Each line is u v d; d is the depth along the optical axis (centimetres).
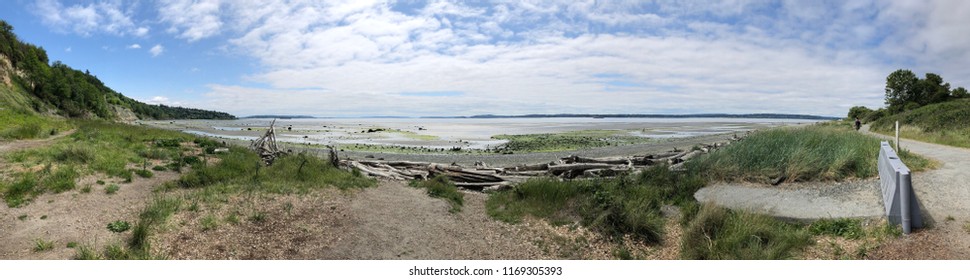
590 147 3247
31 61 7438
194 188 962
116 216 715
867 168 939
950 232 600
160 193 895
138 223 655
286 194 916
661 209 901
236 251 607
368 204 912
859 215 704
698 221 710
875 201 757
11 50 6900
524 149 3162
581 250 693
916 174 915
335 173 1234
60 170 947
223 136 4638
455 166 1459
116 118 11662
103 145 1396
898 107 5362
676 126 8512
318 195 937
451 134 5544
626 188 1018
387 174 1396
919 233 611
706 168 1100
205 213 735
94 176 970
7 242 587
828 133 1509
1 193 781
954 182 823
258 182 1016
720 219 710
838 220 698
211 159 1359
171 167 1170
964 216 645
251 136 4719
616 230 743
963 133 1966
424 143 3862
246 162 1262
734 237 647
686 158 1642
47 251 564
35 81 7150
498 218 862
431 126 9606
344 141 4084
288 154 1535
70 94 8319
